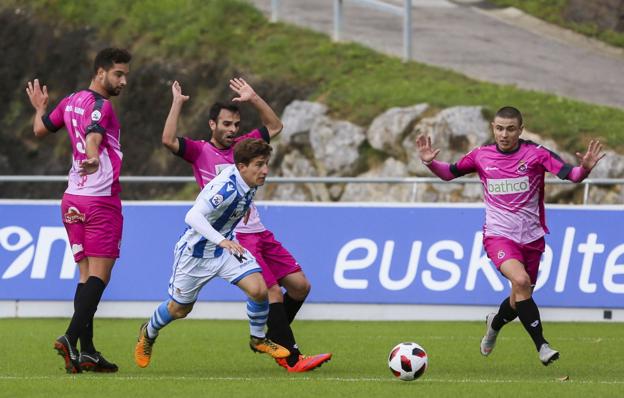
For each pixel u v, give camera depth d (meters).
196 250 28.55
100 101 29.30
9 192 93.69
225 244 27.14
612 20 97.44
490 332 32.28
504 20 100.06
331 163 73.75
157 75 90.88
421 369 27.14
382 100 75.12
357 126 73.88
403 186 70.50
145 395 25.17
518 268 29.86
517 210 30.72
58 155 93.69
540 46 92.81
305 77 83.31
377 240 46.62
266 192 75.62
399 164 71.44
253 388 26.31
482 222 46.22
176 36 92.81
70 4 100.50
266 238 31.77
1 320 46.22
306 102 76.38
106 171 29.80
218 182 27.69
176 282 29.00
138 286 47.06
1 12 102.25
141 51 93.38
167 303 29.36
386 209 46.88
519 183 30.52
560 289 45.62
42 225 47.56
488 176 30.86
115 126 30.05
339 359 33.56
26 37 100.06
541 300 45.62
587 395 25.14
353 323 45.31
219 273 28.81
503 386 26.72
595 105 75.19
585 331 42.41
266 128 32.41
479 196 67.44
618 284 45.47
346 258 46.69
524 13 101.38
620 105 78.12
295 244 46.94
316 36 90.25
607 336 40.69
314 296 46.53
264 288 28.70
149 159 89.12
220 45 90.25
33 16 101.12
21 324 44.66
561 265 45.78
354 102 75.81
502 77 83.38
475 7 104.25
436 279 46.09
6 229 47.62
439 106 72.12
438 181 47.72
